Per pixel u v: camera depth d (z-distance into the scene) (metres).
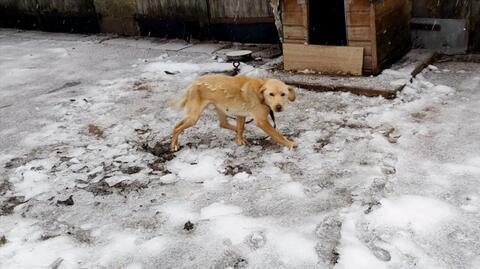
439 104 2.51
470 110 2.39
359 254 1.44
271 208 1.73
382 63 2.98
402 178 1.83
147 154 2.26
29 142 2.51
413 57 3.22
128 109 2.88
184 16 4.53
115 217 1.77
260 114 2.12
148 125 2.61
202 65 3.66
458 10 3.22
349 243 1.49
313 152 2.12
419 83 2.81
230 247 1.53
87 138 2.51
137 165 2.16
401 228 1.54
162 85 3.28
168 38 4.74
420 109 2.47
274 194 1.81
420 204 1.66
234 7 4.19
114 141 2.44
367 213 1.64
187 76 3.44
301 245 1.50
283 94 2.03
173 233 1.63
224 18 4.29
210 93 2.15
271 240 1.54
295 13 3.07
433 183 1.78
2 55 4.56
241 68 3.46
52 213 1.83
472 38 3.26
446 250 1.43
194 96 2.19
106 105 2.97
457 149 2.02
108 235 1.66
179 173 2.05
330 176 1.91
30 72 3.89
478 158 1.93
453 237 1.48
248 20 4.16
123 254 1.54
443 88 2.71
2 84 3.62
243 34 4.25
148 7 4.72
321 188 1.83
